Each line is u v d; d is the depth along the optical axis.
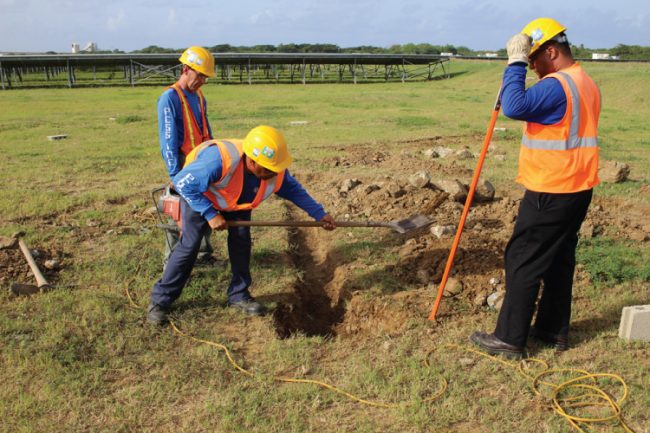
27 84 42.66
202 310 4.89
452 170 9.93
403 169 10.16
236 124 17.11
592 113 3.76
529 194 3.93
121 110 22.66
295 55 44.75
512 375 3.97
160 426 3.45
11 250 5.72
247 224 4.57
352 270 5.77
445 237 6.34
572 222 3.90
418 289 5.34
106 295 5.07
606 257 5.81
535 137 3.81
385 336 4.50
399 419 3.51
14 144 13.52
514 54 3.71
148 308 4.73
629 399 3.69
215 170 4.28
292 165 10.64
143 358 4.14
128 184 9.25
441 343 4.40
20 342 4.26
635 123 18.72
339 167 10.47
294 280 5.62
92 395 3.72
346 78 50.59
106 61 41.06
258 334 4.56
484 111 21.95
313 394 3.76
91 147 13.12
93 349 4.23
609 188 9.02
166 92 4.99
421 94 31.30
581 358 4.19
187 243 4.57
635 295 5.18
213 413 3.55
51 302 4.91
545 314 4.32
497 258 5.75
